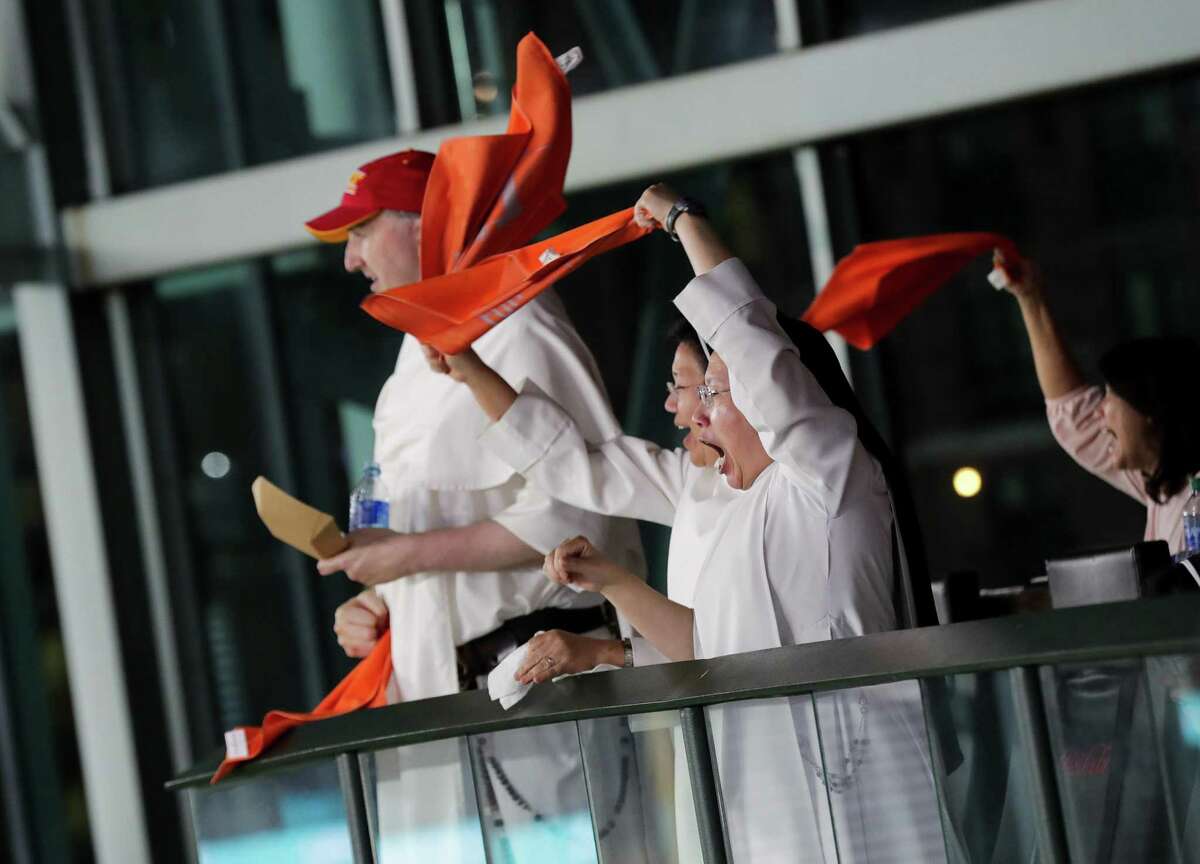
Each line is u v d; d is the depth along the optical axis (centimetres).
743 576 800
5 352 1923
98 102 1928
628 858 763
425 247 952
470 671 1028
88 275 1898
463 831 808
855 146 1662
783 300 1692
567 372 1029
